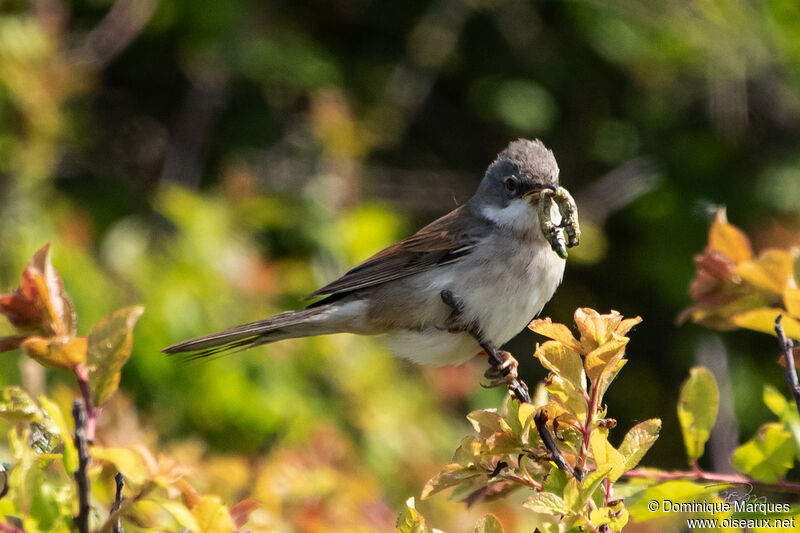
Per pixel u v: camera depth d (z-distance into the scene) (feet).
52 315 13.76
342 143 43.45
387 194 55.93
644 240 55.72
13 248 36.17
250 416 33.40
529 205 27.09
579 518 13.73
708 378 17.39
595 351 14.71
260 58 52.60
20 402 13.50
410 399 37.09
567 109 57.88
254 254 38.73
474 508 29.63
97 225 50.03
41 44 39.58
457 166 59.26
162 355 33.55
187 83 57.31
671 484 16.70
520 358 54.44
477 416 15.34
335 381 36.04
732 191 55.11
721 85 54.39
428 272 27.61
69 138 44.65
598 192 55.42
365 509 25.73
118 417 23.32
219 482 23.39
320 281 39.75
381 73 56.54
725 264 19.03
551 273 27.61
